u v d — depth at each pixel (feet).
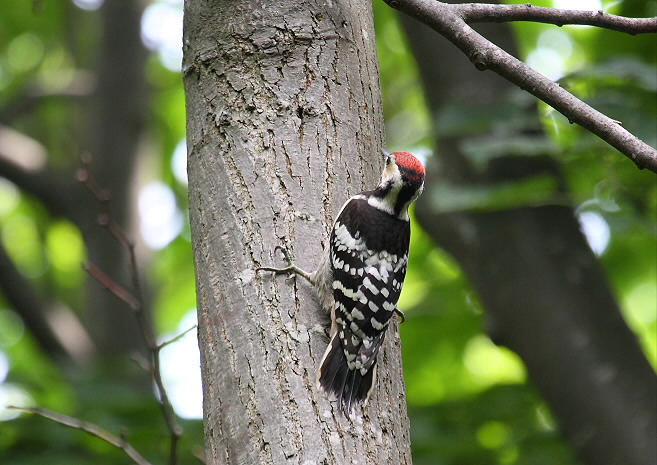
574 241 39.06
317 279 21.45
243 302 21.02
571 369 37.37
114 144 60.90
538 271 38.40
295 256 21.47
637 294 50.60
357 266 22.20
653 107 37.70
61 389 41.47
